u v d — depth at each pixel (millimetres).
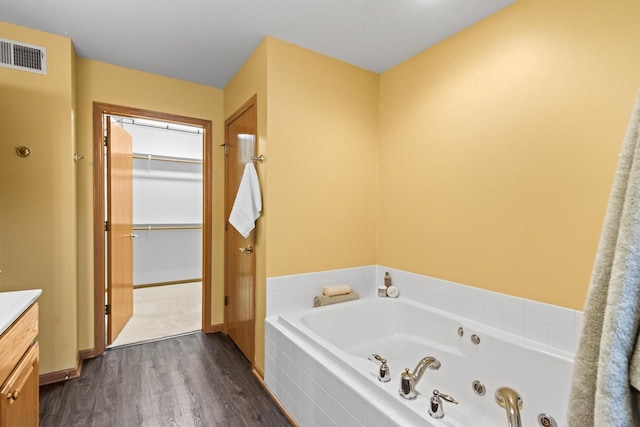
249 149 2434
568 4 1504
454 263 2057
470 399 1762
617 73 1357
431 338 2096
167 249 4922
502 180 1782
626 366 457
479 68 1903
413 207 2357
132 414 1828
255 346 2312
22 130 2047
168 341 2857
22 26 2039
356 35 2096
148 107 2740
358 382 1373
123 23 2008
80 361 2414
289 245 2230
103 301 2588
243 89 2566
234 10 1861
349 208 2523
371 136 2629
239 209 2260
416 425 1111
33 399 1419
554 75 1558
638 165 474
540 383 1500
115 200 2828
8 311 1269
